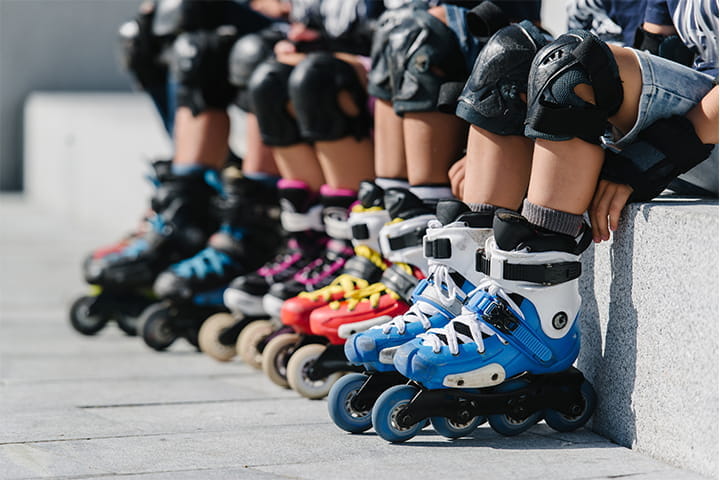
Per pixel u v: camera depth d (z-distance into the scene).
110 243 14.00
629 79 4.13
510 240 4.17
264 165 6.68
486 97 4.31
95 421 4.91
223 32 7.11
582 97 4.02
